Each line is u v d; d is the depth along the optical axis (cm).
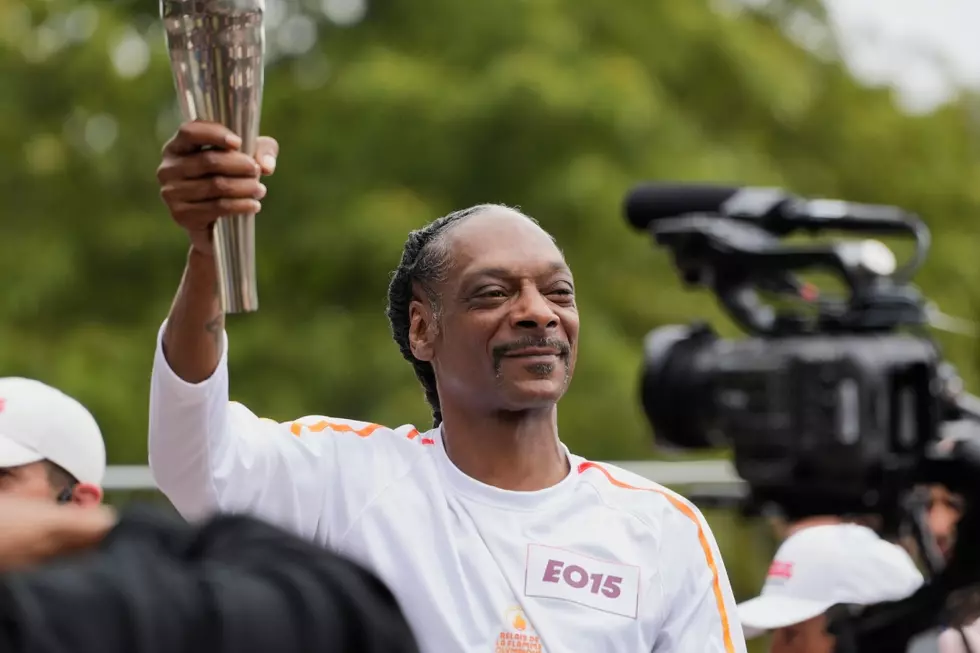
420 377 475
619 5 1666
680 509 436
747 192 794
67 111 1623
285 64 1703
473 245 427
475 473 426
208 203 370
